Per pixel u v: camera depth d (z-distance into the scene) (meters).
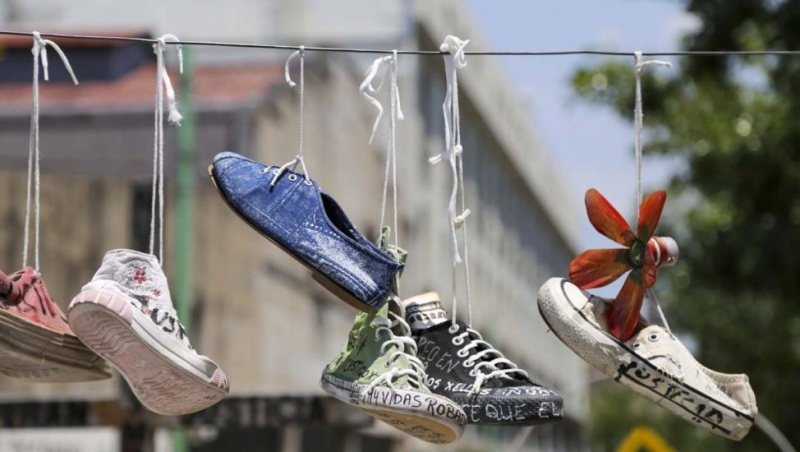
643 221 5.38
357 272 5.07
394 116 5.34
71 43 20.70
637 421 45.62
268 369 18.89
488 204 35.47
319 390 20.86
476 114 32.09
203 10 25.05
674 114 13.95
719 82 13.76
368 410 5.11
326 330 21.64
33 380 5.34
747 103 13.66
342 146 21.53
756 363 16.45
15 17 25.78
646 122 14.34
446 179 29.80
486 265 34.44
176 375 5.00
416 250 25.91
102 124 18.91
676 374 5.39
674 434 29.86
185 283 12.98
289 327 19.89
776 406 15.70
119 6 25.72
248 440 17.55
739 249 13.30
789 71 12.78
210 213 17.81
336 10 24.70
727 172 13.30
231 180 5.22
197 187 17.70
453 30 28.11
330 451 18.30
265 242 18.97
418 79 25.95
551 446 43.56
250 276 18.53
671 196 15.08
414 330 5.53
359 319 5.40
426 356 5.46
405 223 24.95
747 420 5.46
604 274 5.42
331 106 21.05
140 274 5.02
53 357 5.09
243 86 19.23
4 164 19.12
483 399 5.25
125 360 4.96
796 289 13.25
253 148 18.14
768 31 12.84
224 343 17.86
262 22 24.52
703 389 5.41
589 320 5.36
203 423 9.59
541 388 5.29
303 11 24.73
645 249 5.38
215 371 5.11
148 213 17.11
